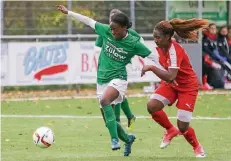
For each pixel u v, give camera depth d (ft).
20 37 163.02
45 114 131.85
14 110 137.49
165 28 79.20
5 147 93.50
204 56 170.91
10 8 169.99
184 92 81.71
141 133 107.55
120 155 86.48
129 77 164.86
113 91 80.74
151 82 167.12
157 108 83.15
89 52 164.14
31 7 173.78
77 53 163.63
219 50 171.32
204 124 118.42
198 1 173.06
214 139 101.30
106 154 87.61
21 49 161.17
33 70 161.89
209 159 82.58
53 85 172.45
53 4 175.73
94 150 91.25
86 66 164.14
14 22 171.12
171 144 96.48
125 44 80.69
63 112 134.82
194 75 82.17
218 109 139.13
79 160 81.92
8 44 160.66
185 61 80.79
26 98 157.79
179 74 81.00
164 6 177.99
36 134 82.84
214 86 172.04
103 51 82.58
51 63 162.50
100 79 82.48
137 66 165.17
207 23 80.33
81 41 163.84
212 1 183.42
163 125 84.17
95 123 119.75
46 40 167.12
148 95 163.32
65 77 163.43
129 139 84.48
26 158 84.12
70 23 173.17
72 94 165.48
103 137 103.60
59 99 156.25
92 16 177.27
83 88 174.60
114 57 81.61
